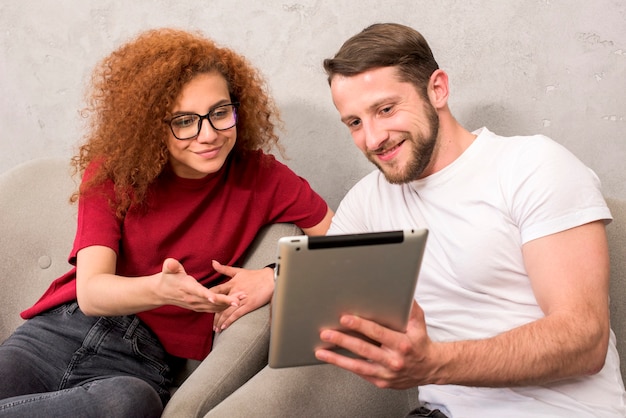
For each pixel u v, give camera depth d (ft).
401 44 4.08
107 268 4.68
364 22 5.39
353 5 5.37
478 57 5.26
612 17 5.01
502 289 4.09
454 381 3.54
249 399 3.96
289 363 3.46
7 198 5.65
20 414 4.03
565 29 5.09
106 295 4.44
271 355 3.41
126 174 4.66
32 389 4.70
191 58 4.56
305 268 3.09
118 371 4.88
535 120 5.32
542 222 3.82
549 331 3.55
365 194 4.72
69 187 5.69
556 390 3.85
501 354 3.50
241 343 4.51
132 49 4.77
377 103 4.08
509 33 5.17
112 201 4.77
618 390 3.92
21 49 6.11
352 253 3.09
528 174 3.93
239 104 4.92
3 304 5.56
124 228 4.88
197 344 5.11
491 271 4.06
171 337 5.10
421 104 4.13
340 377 4.36
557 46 5.14
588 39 5.08
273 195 5.16
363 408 4.40
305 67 5.61
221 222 5.02
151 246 4.92
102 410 4.13
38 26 6.02
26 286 5.60
